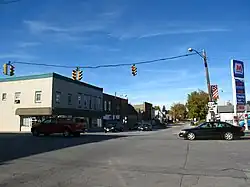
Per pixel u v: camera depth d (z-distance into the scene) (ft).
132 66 95.04
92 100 181.06
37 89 143.13
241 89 106.93
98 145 61.93
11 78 149.89
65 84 151.12
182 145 62.39
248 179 28.76
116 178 29.50
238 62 107.24
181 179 28.91
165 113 523.70
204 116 229.04
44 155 46.21
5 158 43.06
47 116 140.26
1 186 26.07
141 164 37.70
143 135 102.78
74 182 27.73
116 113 222.48
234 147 57.88
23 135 97.66
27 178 29.48
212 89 113.60
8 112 148.87
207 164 37.42
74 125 89.92
